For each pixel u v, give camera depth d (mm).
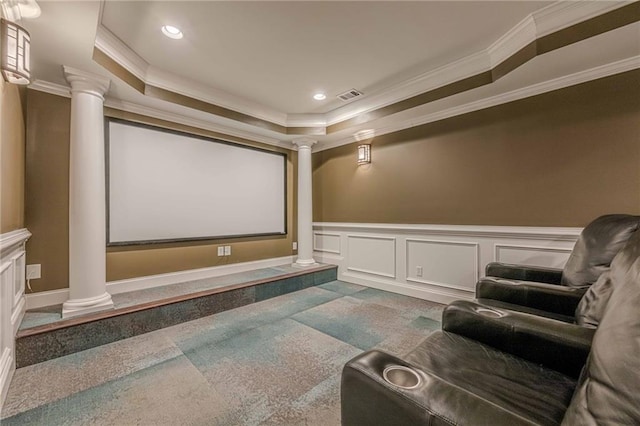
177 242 3266
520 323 1152
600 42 1809
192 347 2111
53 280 2455
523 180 2584
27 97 2324
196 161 3441
